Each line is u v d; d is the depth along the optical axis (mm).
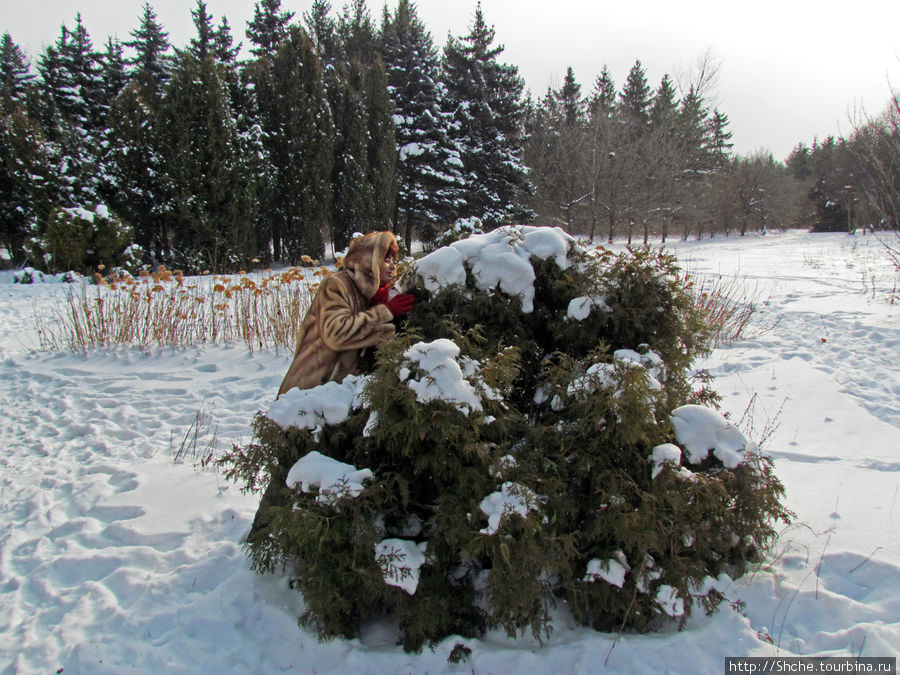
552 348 3113
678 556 2523
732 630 2494
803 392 6051
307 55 19469
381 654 2418
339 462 2492
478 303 2918
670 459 2443
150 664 2408
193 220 16375
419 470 2465
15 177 16250
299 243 19688
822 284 13430
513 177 28938
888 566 2834
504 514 2271
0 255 20297
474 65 29016
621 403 2414
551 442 2609
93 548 3367
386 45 36500
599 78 53969
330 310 2754
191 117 16188
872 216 22547
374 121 22188
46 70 30766
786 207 46750
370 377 2488
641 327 2898
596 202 34281
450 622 2512
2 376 7113
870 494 3760
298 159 19438
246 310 8461
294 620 2615
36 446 5055
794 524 3371
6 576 3117
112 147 17469
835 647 2393
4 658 2484
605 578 2402
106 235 14984
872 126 12820
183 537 3414
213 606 2711
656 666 2324
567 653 2402
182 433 5289
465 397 2340
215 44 35188
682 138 39312
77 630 2629
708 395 3148
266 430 2621
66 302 11328
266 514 2686
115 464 4582
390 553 2344
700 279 14000
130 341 8359
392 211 23250
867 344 7801
